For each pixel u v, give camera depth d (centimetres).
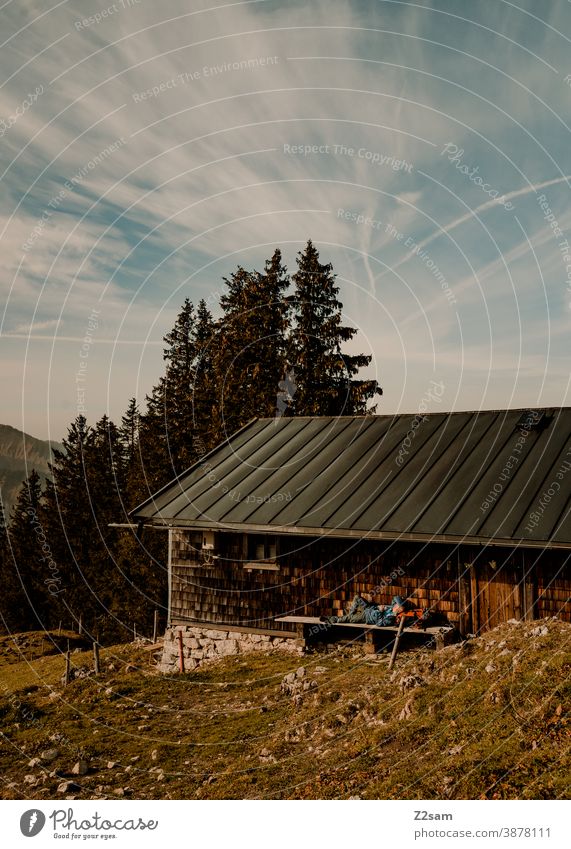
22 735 1298
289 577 1720
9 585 5200
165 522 1784
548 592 1408
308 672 1431
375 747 909
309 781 873
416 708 979
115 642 4281
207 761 1034
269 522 1623
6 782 1044
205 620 1831
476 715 895
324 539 1688
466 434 1728
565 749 761
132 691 1518
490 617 1461
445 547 1534
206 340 4303
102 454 5553
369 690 1167
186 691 1470
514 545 1316
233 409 3603
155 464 4394
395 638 1504
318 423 2081
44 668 2286
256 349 3628
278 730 1111
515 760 777
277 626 1716
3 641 3262
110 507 5184
